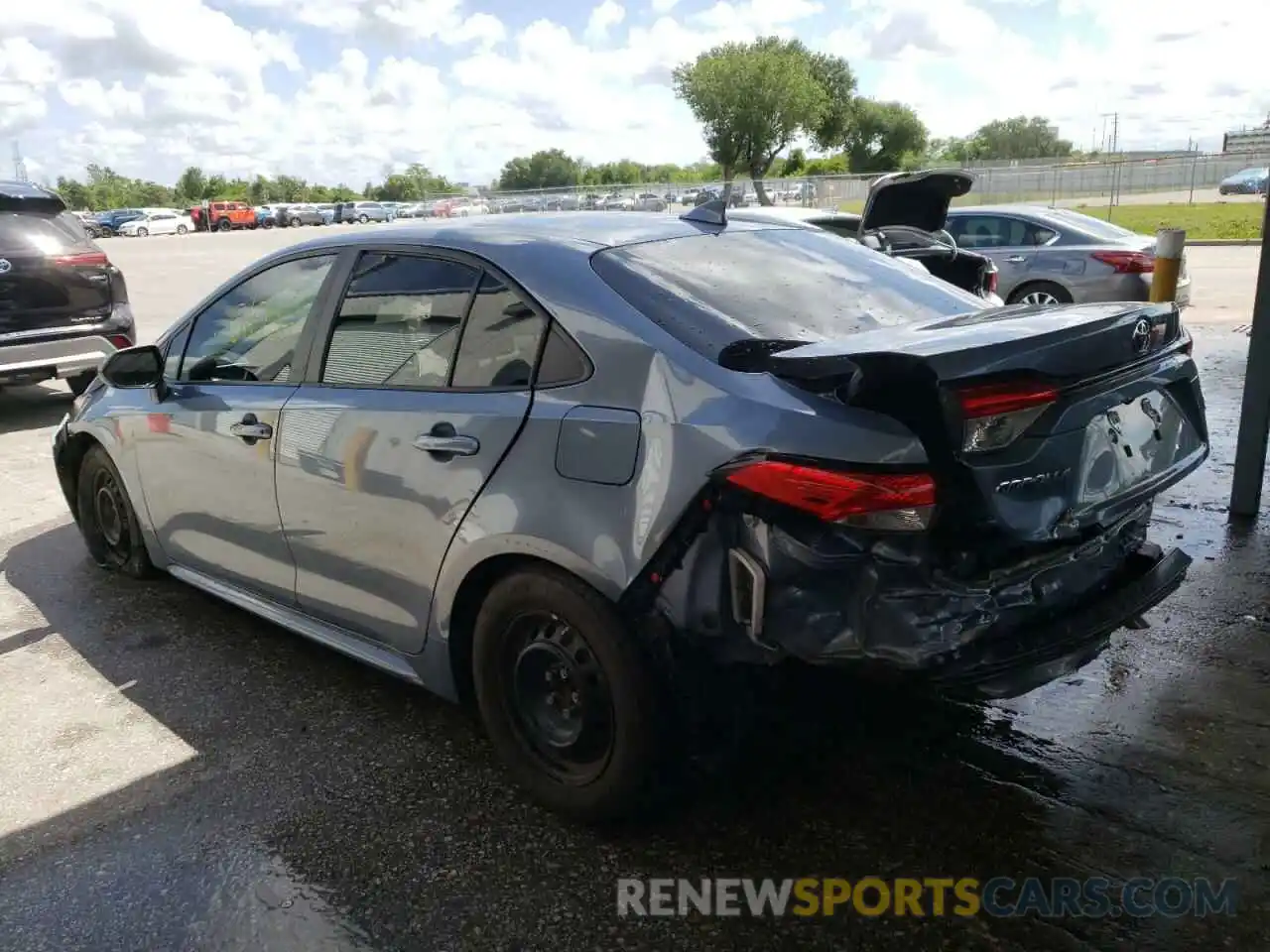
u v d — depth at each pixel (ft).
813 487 7.52
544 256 9.90
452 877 8.91
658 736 8.67
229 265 87.30
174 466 13.69
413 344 10.66
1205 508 17.58
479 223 11.20
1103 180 116.78
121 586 16.15
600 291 9.35
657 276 9.66
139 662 13.43
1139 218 95.45
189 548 14.10
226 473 12.64
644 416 8.46
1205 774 10.02
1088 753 10.48
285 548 12.06
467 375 10.00
